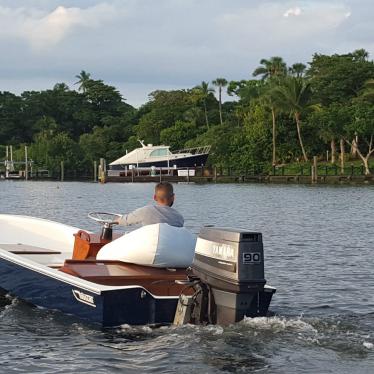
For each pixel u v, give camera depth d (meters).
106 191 57.00
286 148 75.50
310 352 7.43
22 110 135.00
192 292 8.45
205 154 78.38
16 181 89.81
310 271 13.11
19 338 8.12
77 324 8.61
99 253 9.71
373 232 20.80
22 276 9.56
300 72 82.50
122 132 109.94
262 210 31.86
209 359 7.21
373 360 7.21
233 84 100.88
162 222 9.27
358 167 68.00
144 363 7.18
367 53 85.62
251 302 7.95
